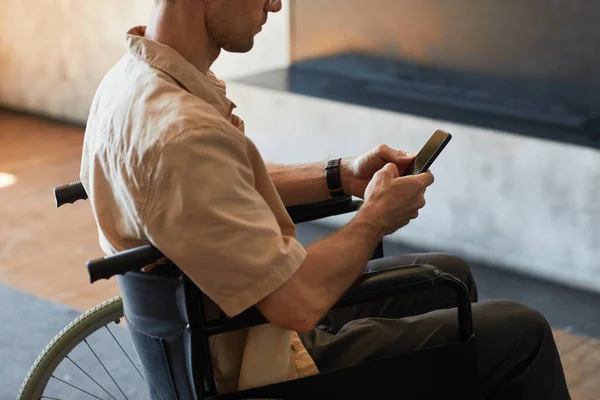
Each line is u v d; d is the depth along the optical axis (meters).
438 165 3.33
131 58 1.44
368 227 1.44
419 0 3.70
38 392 1.73
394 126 3.41
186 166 1.28
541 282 3.15
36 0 5.16
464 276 1.81
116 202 1.39
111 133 1.37
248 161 1.36
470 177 3.26
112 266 1.29
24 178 4.32
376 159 1.76
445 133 1.63
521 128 3.20
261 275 1.31
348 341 1.55
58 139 4.96
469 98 3.59
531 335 1.54
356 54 3.95
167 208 1.29
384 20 3.82
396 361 1.44
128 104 1.37
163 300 1.39
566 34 3.33
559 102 3.41
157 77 1.38
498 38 3.52
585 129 3.19
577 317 2.90
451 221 3.37
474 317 1.54
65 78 5.19
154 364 1.49
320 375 1.43
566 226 3.07
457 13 3.61
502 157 3.16
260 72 4.12
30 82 5.39
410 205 1.47
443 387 1.48
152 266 1.35
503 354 1.53
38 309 2.96
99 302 3.01
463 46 3.62
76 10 4.98
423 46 3.74
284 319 1.34
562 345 2.71
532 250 3.18
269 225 1.33
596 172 2.95
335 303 1.38
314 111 3.63
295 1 4.04
